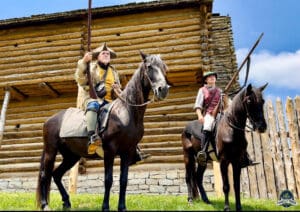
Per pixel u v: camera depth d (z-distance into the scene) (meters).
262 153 10.80
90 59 6.08
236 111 6.06
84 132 6.12
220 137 6.29
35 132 16.59
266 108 11.15
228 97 7.46
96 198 8.48
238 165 6.15
